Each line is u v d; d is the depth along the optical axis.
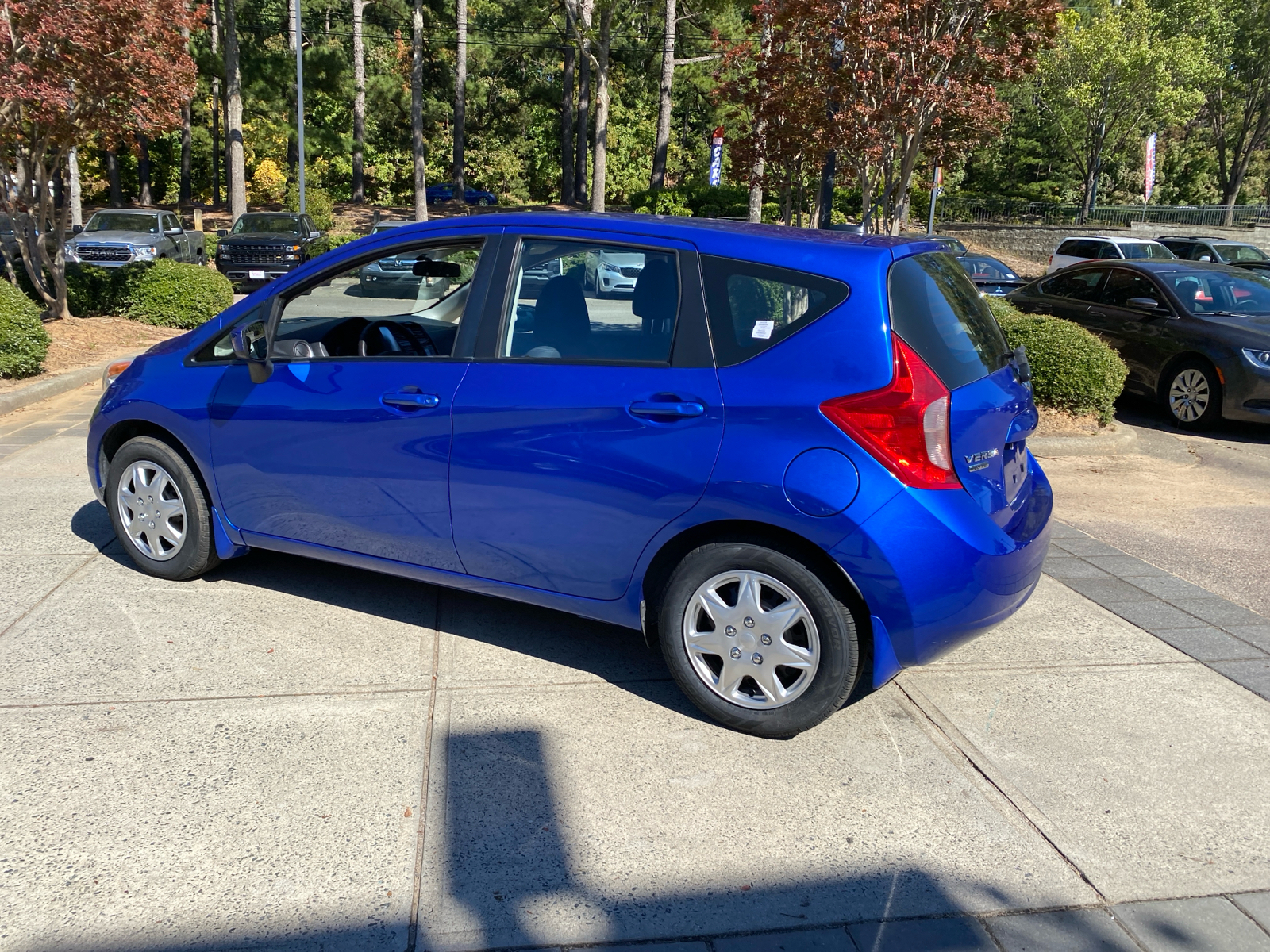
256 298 4.49
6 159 12.59
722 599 3.52
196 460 4.50
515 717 3.63
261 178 52.31
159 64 11.73
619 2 35.06
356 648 4.14
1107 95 40.50
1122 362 9.08
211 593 4.64
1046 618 4.78
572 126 50.75
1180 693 4.01
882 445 3.18
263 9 41.75
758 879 2.79
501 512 3.79
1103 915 2.70
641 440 3.46
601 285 3.65
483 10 49.75
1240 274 10.70
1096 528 6.39
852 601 3.35
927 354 3.33
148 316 14.62
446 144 60.53
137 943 2.46
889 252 3.48
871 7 12.55
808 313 3.34
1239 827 3.11
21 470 6.70
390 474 3.98
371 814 3.02
